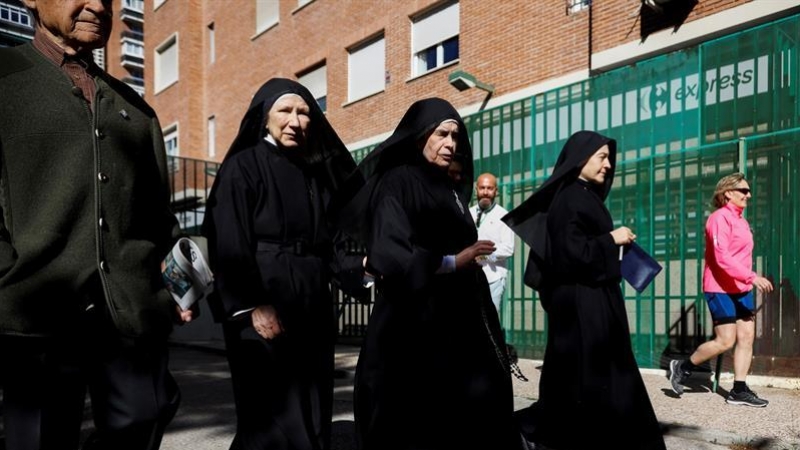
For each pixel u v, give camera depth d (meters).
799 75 5.97
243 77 16.88
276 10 15.70
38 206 2.03
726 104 6.50
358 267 3.19
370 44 12.99
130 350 2.17
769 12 6.43
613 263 3.40
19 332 1.96
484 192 6.29
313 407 2.69
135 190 2.28
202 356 9.52
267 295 2.56
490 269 6.20
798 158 5.85
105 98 2.23
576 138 3.73
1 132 2.01
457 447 2.75
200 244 2.84
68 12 2.10
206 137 18.62
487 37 10.19
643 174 7.13
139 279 2.21
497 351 2.96
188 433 4.43
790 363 5.79
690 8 7.21
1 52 2.07
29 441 2.01
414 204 2.92
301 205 2.76
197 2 18.89
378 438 2.84
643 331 7.01
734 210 5.00
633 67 7.38
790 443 3.85
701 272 6.52
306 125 2.79
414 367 2.81
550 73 9.09
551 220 3.60
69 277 2.04
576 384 3.40
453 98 10.82
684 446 3.98
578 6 8.84
